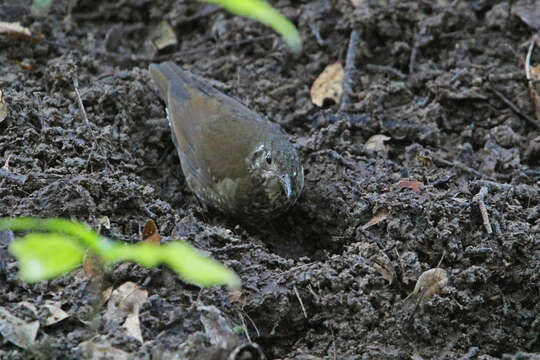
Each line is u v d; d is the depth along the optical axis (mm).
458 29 13445
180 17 13922
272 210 10648
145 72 12570
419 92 12828
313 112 12508
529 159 11797
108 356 7438
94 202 9406
